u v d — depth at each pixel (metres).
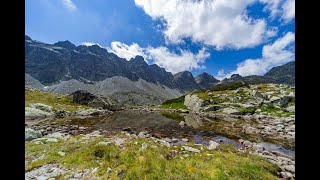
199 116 64.38
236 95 85.44
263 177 12.78
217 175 12.25
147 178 11.87
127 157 14.86
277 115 56.91
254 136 32.72
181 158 15.62
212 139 29.66
